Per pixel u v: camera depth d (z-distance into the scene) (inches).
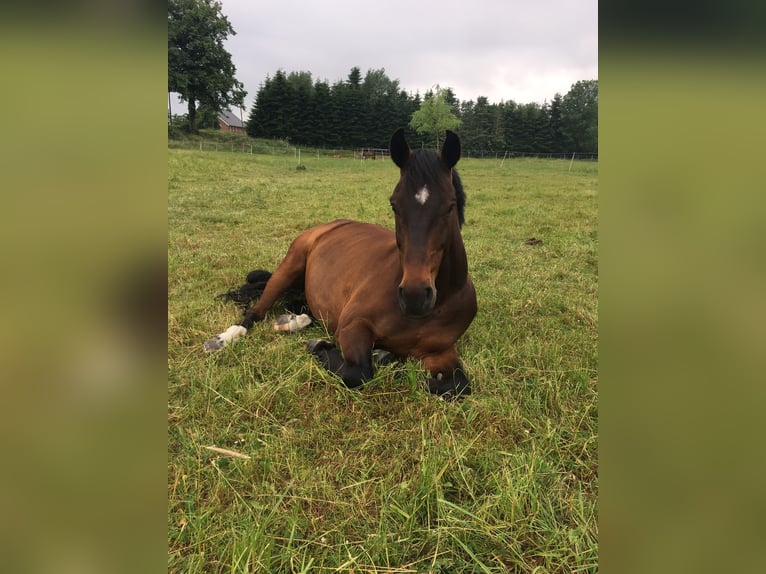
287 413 84.2
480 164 1075.3
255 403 85.5
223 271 171.3
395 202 88.0
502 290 152.6
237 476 67.9
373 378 93.5
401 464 71.0
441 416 82.4
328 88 1974.7
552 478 67.9
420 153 88.8
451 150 89.9
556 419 83.4
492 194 427.5
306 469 69.1
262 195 372.8
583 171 914.1
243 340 112.7
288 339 114.8
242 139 1551.4
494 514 61.1
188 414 82.1
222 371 97.0
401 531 58.8
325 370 96.0
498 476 67.5
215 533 57.4
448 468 68.2
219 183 439.2
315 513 62.3
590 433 78.3
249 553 52.9
